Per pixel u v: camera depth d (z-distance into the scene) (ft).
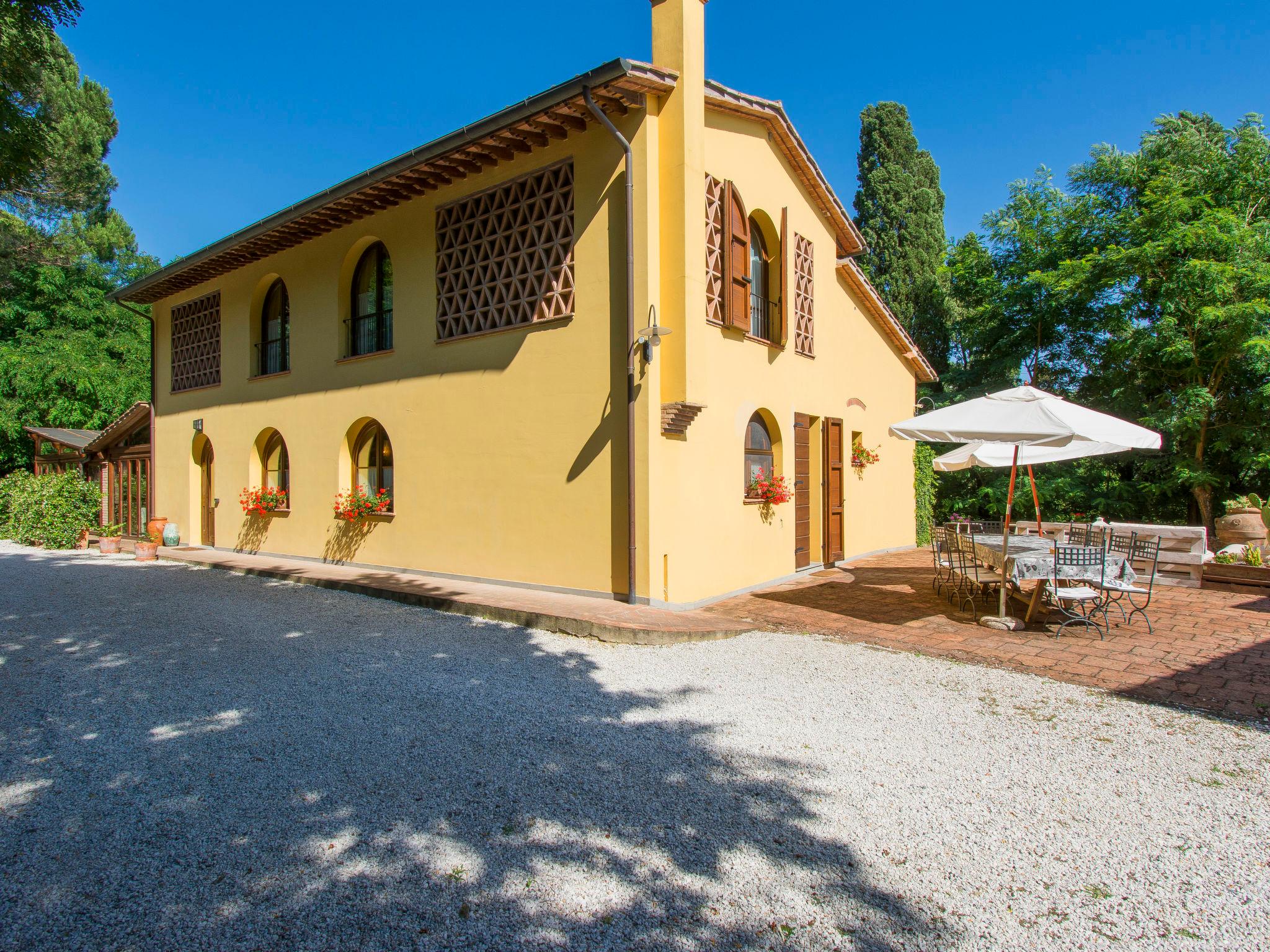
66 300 74.02
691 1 23.26
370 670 17.40
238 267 40.86
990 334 59.36
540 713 14.43
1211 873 8.81
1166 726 13.65
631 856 9.15
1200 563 29.68
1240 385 45.57
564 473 25.32
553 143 25.75
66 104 83.20
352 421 33.83
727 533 26.73
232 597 27.48
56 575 34.32
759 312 30.55
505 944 7.42
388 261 33.81
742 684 16.37
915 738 13.14
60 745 12.81
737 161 27.58
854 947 7.43
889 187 74.08
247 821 10.00
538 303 26.14
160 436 48.62
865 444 40.14
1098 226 51.37
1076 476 51.42
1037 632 21.18
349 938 7.47
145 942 7.38
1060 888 8.52
